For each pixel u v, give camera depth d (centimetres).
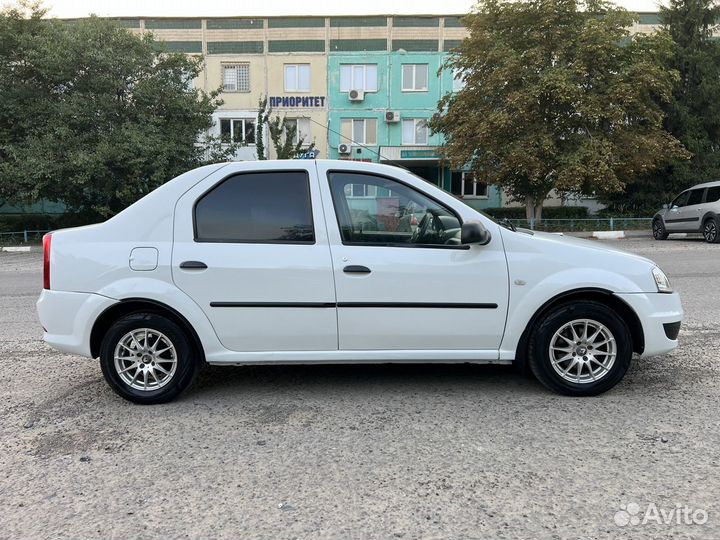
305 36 2898
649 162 2047
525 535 238
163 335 391
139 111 2170
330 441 334
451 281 383
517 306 386
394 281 382
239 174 397
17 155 2020
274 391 423
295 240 388
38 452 325
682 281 934
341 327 385
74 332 388
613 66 2012
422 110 2925
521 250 389
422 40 2886
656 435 333
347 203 393
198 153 2306
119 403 403
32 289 1013
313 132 2953
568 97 1873
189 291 384
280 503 266
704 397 396
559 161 1953
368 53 2898
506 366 476
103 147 1980
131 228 392
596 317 387
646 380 434
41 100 2117
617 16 2041
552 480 283
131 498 273
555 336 391
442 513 256
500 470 294
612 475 287
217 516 256
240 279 382
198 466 305
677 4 2456
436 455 313
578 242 416
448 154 2236
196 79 2939
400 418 366
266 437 341
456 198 398
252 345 389
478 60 2102
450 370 468
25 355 537
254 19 2892
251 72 2925
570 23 2036
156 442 337
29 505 268
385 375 457
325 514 256
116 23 2253
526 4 2053
